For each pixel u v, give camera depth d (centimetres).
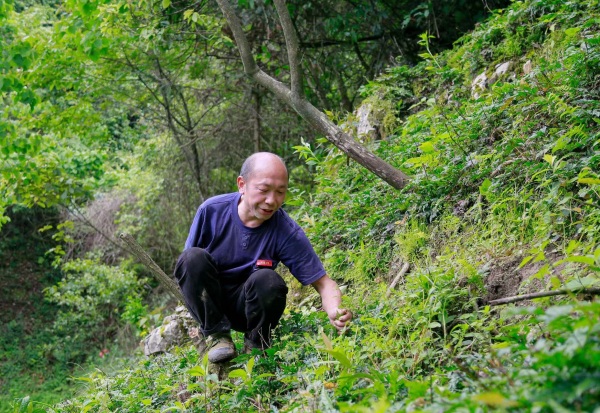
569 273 320
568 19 571
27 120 1027
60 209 1552
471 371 235
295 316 405
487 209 425
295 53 489
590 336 180
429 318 329
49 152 1075
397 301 374
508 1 866
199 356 396
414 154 559
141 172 1425
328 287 368
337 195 616
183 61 978
